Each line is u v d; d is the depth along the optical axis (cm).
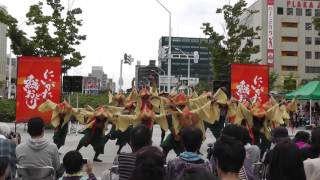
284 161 635
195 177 388
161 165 390
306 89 3162
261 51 8444
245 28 3778
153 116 1488
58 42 3005
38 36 3005
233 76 2033
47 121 1859
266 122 1574
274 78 6862
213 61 3738
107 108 1569
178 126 1432
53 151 730
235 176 405
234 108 1650
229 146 407
